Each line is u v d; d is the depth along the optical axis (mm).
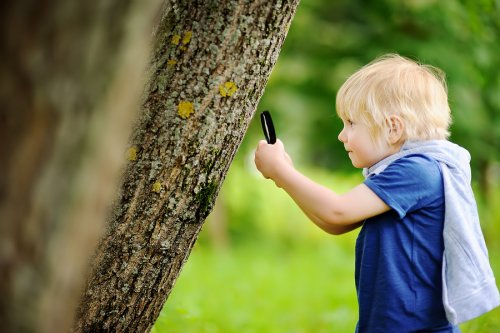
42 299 1356
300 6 11484
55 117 1299
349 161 11703
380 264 2490
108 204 2123
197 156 2168
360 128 2672
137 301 2281
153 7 1438
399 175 2486
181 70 2121
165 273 2293
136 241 2191
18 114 1273
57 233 1347
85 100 1328
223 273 9961
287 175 2545
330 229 2795
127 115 1467
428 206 2488
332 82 11781
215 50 2111
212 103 2137
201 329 4820
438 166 2535
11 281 1318
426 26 9969
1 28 1253
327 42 11750
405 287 2451
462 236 2447
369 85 2652
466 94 9492
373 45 10641
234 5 2096
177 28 2121
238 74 2141
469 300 2418
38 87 1274
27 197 1305
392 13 10562
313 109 12000
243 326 6324
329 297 8109
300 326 6512
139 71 1477
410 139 2598
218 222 13641
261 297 8164
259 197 15766
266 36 2139
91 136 1352
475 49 9023
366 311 2514
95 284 2191
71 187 1345
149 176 2150
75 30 1290
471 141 9664
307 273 10469
